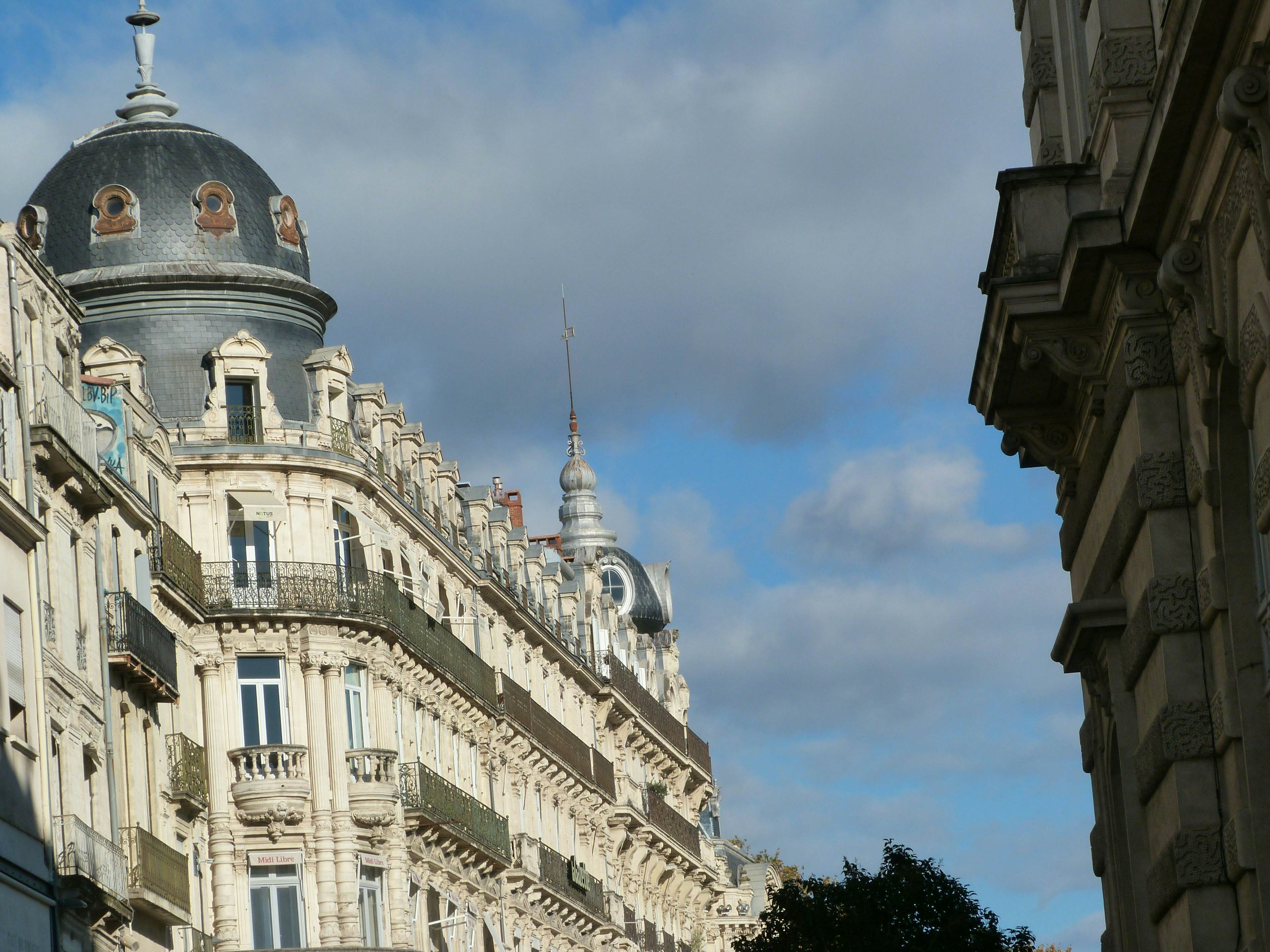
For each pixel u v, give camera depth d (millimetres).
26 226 72000
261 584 67875
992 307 27469
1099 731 29953
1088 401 27859
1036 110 30516
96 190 71500
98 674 53531
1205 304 23141
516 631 89062
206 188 71750
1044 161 29922
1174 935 25234
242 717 67438
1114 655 27406
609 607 106250
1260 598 23281
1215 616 24000
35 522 48688
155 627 57969
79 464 51969
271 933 66688
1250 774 23203
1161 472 24703
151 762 58531
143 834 54688
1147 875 26562
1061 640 28828
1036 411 29562
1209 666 24375
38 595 48812
